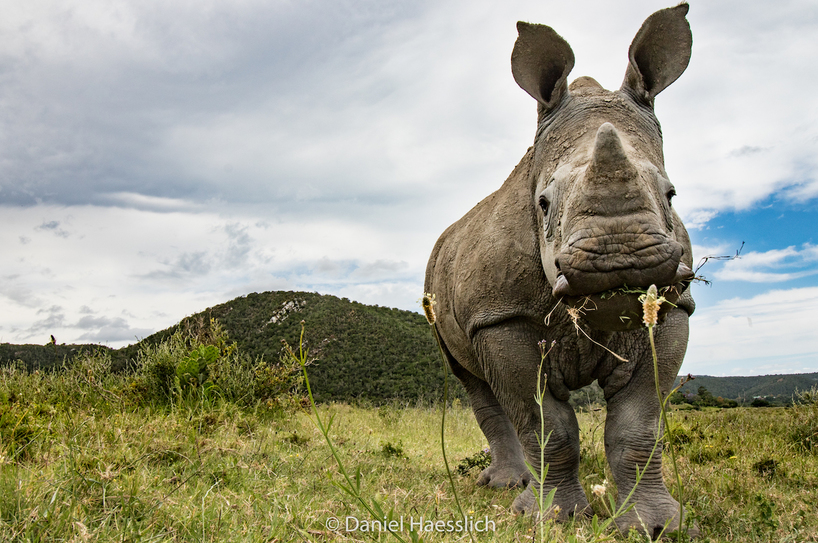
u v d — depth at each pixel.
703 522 3.52
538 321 3.89
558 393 3.98
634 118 3.56
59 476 3.03
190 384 6.86
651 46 3.69
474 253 4.36
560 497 3.84
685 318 3.84
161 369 6.97
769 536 3.20
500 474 5.21
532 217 3.88
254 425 6.02
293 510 2.83
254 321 60.09
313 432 6.18
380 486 3.69
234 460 3.91
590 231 2.73
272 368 8.05
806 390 7.56
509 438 5.56
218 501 2.87
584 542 2.44
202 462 3.82
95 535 2.26
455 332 5.13
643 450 3.63
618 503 3.66
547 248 3.36
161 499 2.81
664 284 2.67
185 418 5.51
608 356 3.82
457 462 5.76
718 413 8.28
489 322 4.06
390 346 44.69
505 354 3.99
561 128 3.62
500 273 4.01
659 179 3.17
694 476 4.43
